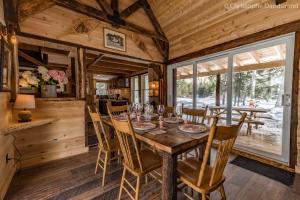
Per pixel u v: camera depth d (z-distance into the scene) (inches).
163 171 52.6
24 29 93.0
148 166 59.3
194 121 89.7
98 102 284.2
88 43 121.5
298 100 87.6
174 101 180.2
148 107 105.1
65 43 110.0
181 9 135.6
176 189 52.5
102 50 129.9
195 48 148.6
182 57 162.6
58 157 104.8
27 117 82.7
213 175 46.6
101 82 445.1
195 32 143.3
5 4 82.8
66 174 84.5
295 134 88.7
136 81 330.3
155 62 174.6
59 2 97.9
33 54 148.2
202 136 56.4
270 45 99.7
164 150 48.2
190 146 51.7
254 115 121.6
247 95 119.8
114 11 126.1
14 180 78.4
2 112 68.6
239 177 82.2
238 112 124.0
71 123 110.3
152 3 146.2
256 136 123.0
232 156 111.2
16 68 87.8
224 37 123.8
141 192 69.2
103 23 130.3
